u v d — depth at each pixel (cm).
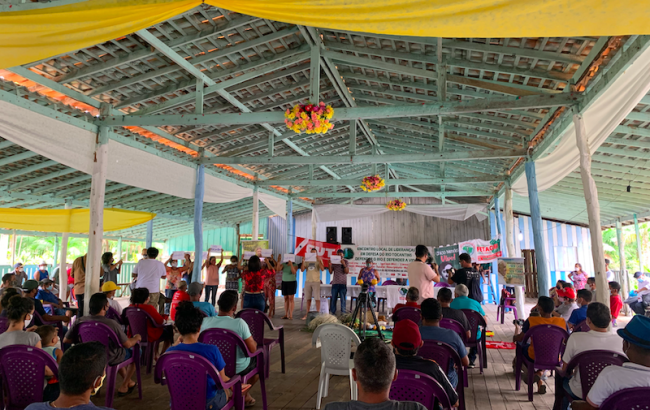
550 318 408
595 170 848
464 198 1664
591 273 1458
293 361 547
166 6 315
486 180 1084
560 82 548
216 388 274
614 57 425
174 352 265
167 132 821
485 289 1411
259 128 899
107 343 366
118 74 597
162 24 516
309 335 734
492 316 1027
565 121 604
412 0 275
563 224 1524
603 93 459
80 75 568
